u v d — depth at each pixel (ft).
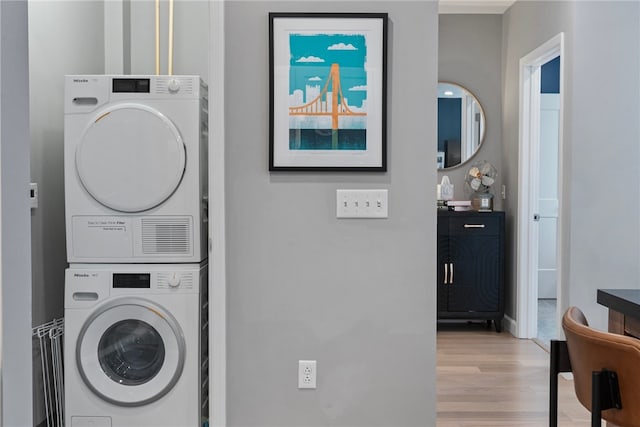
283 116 7.39
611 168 11.53
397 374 7.55
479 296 15.56
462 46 16.97
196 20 10.46
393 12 7.41
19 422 1.63
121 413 8.09
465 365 12.73
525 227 15.07
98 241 8.14
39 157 8.87
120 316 8.04
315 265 7.50
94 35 10.27
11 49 1.61
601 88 11.55
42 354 8.87
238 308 7.52
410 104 7.44
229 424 7.57
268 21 7.39
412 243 7.50
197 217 8.12
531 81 14.97
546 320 17.11
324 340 7.55
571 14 11.84
